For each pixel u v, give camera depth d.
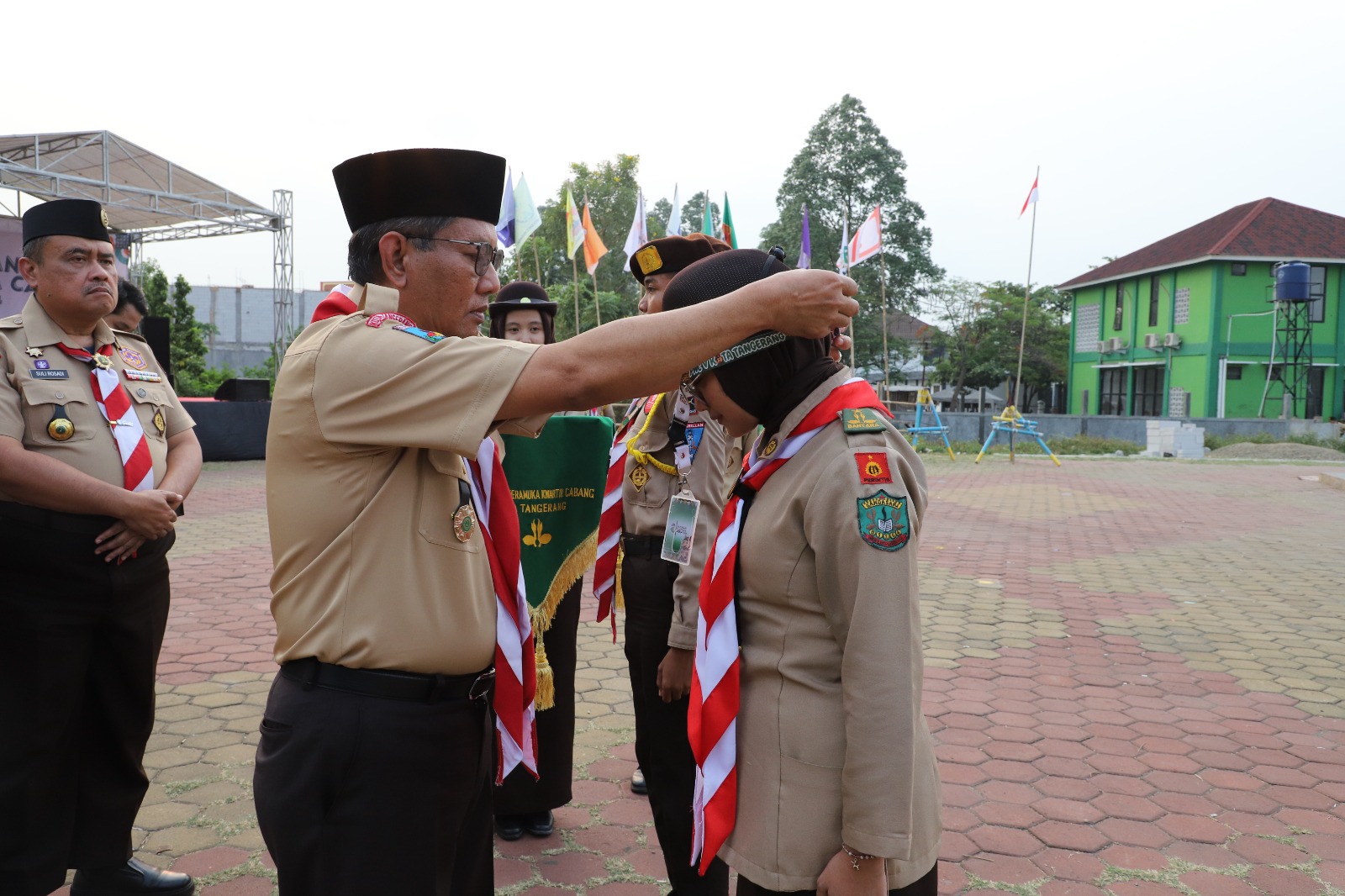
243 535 8.91
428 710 1.61
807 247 12.09
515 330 3.66
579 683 4.77
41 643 2.45
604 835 3.19
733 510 1.64
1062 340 40.19
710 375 1.60
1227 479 17.03
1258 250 29.64
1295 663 5.20
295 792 1.57
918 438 24.14
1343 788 3.57
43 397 2.55
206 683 4.61
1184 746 3.97
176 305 25.14
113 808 2.64
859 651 1.41
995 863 2.99
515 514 1.83
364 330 1.54
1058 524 10.82
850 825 1.41
